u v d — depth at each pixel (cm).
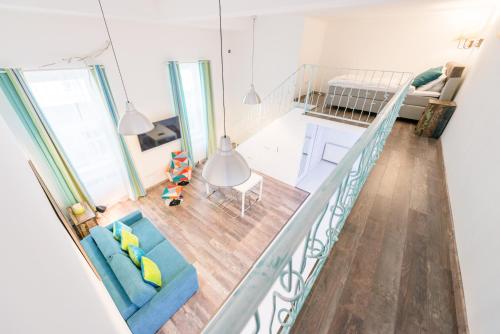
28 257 51
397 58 500
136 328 231
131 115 239
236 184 149
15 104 305
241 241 412
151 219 456
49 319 48
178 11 348
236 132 719
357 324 112
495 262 103
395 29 480
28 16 294
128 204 492
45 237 70
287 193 551
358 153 87
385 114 132
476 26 404
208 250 392
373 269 138
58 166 365
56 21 317
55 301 55
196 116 608
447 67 434
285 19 476
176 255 324
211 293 321
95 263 279
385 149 316
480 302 104
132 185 484
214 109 628
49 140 345
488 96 215
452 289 129
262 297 40
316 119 454
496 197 126
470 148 207
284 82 497
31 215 68
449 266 142
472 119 238
